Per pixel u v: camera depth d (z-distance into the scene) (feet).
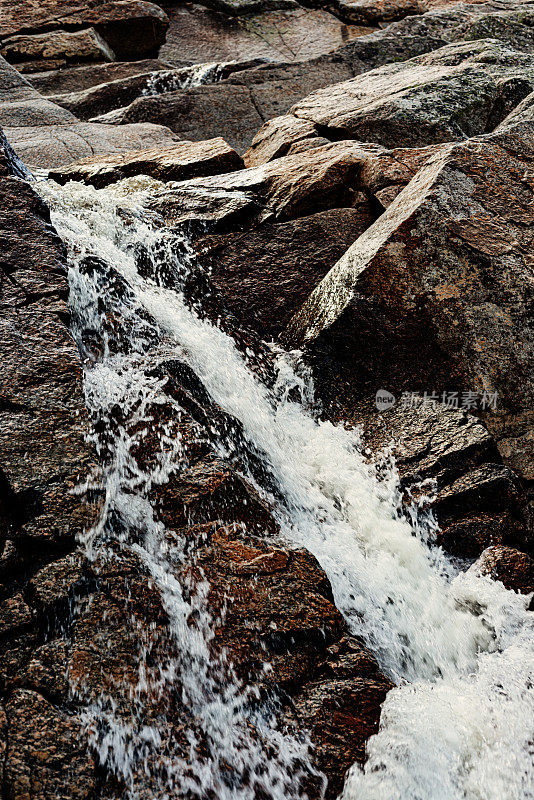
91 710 7.55
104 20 38.24
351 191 17.69
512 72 23.15
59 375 10.32
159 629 8.38
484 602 10.37
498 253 13.66
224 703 8.12
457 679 9.44
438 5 43.68
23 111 26.96
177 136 26.03
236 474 10.46
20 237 12.35
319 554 10.66
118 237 15.85
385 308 13.99
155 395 11.08
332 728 8.18
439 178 14.49
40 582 8.32
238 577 9.14
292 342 15.11
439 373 13.56
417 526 11.65
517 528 11.73
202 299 15.44
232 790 7.55
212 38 42.06
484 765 8.07
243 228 16.93
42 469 9.19
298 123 22.86
